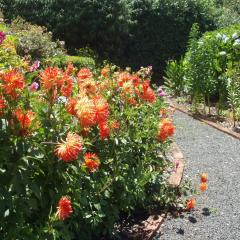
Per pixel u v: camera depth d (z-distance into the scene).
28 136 2.89
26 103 2.97
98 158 3.70
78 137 2.81
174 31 14.64
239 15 17.52
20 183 2.81
